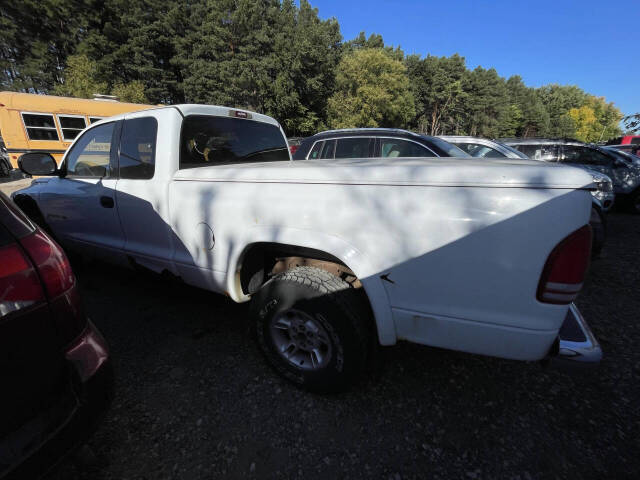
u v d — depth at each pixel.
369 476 1.47
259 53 34.31
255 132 3.02
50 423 1.11
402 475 1.47
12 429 1.03
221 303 3.04
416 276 1.44
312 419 1.77
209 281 2.14
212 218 1.98
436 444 1.63
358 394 1.95
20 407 1.05
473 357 2.29
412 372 2.14
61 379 1.18
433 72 62.59
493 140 5.64
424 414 1.81
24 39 33.22
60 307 1.18
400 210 1.42
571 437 1.67
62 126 10.85
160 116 2.29
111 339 2.46
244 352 2.33
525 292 1.28
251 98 34.69
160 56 37.06
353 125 37.06
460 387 2.02
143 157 2.37
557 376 2.12
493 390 2.00
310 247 1.63
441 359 2.27
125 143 2.50
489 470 1.50
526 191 1.22
